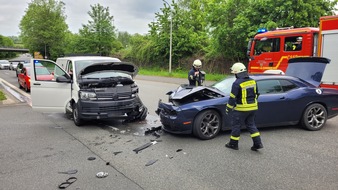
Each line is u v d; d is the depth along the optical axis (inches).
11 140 242.2
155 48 1279.5
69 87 305.4
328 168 169.8
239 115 202.2
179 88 258.7
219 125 235.8
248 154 196.4
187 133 232.2
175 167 176.2
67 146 223.8
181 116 226.1
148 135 250.7
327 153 195.0
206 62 1029.2
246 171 167.8
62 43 2188.7
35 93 304.5
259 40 480.7
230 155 195.0
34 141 238.8
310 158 186.2
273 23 633.6
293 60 315.6
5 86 724.0
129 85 301.7
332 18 353.4
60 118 332.2
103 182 157.3
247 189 145.7
